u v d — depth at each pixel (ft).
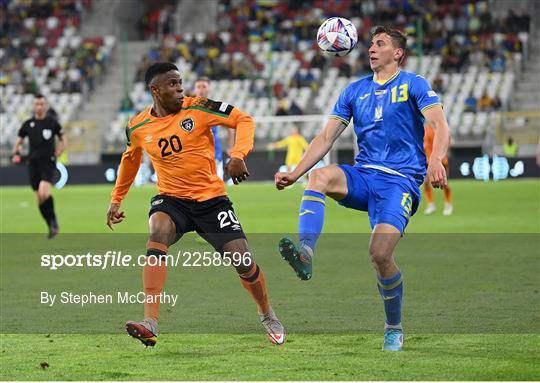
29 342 72.23
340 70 384.06
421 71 375.66
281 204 228.22
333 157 335.06
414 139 67.56
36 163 154.20
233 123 68.13
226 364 63.00
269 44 404.98
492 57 375.66
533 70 380.78
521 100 368.27
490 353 65.41
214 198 69.15
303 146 299.99
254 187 304.91
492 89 363.76
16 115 388.78
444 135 64.39
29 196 279.69
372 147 67.92
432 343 69.51
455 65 373.20
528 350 66.33
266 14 420.77
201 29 436.76
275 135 358.43
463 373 59.11
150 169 341.62
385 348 67.36
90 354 67.31
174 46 415.23
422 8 398.62
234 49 404.77
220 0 433.48
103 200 253.24
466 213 191.21
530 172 320.70
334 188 66.03
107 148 375.04
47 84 404.36
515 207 204.23
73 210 219.00
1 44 426.51
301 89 376.89
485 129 346.13
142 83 401.08
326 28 73.10
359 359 64.03
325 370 60.54
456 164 323.98
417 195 67.77
